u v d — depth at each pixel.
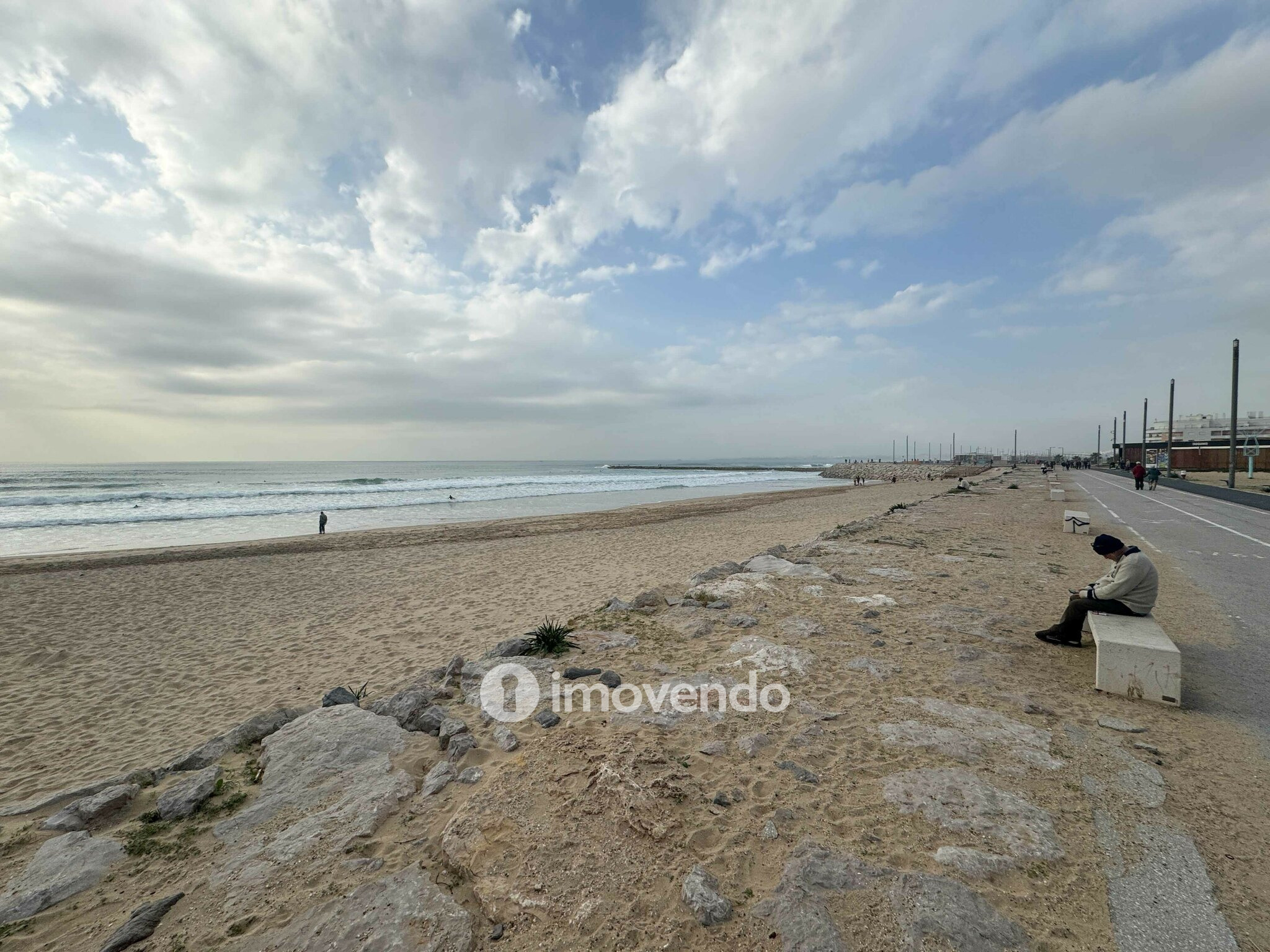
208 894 2.51
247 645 8.18
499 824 2.83
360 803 3.12
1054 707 4.18
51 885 2.58
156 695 6.48
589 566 13.09
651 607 7.27
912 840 2.70
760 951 2.09
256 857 2.74
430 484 53.41
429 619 9.18
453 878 2.56
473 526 21.84
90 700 6.38
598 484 59.19
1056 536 13.29
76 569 13.58
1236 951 2.06
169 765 3.72
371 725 3.96
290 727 3.92
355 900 2.42
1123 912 2.25
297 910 2.39
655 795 3.01
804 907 2.27
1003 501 23.50
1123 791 3.10
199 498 36.66
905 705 4.21
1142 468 27.05
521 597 10.26
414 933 2.24
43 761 4.96
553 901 2.36
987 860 2.53
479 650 7.48
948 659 5.20
